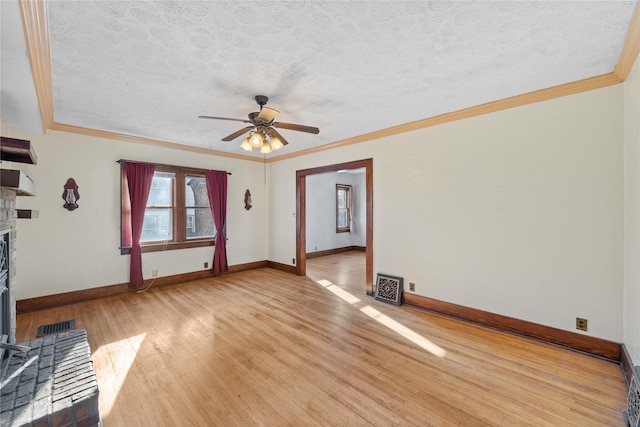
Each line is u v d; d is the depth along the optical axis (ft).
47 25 5.48
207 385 6.81
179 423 5.62
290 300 13.16
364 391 6.60
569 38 6.23
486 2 5.10
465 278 10.78
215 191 17.16
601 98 8.04
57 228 12.08
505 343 8.94
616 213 7.84
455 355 8.22
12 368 5.42
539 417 5.78
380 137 13.42
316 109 10.46
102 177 13.25
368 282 13.98
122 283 13.88
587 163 8.28
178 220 15.92
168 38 6.09
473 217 10.55
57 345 6.35
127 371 7.38
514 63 7.30
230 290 14.73
